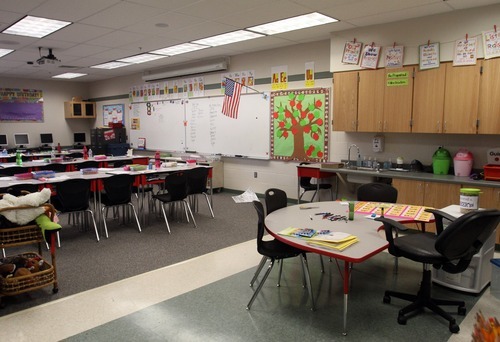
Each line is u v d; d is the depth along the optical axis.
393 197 3.79
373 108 5.01
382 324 2.62
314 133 6.09
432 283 3.30
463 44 4.24
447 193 4.27
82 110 10.79
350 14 4.44
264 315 2.75
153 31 5.27
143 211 5.54
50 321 2.69
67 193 4.32
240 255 4.03
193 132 8.23
